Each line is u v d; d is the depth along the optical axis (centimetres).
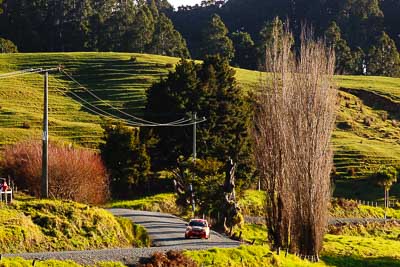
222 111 9938
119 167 8888
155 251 4341
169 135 9656
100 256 3975
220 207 7169
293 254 5678
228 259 4572
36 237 4750
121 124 9488
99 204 7469
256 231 7381
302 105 5916
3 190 5581
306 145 5872
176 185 8100
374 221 9431
